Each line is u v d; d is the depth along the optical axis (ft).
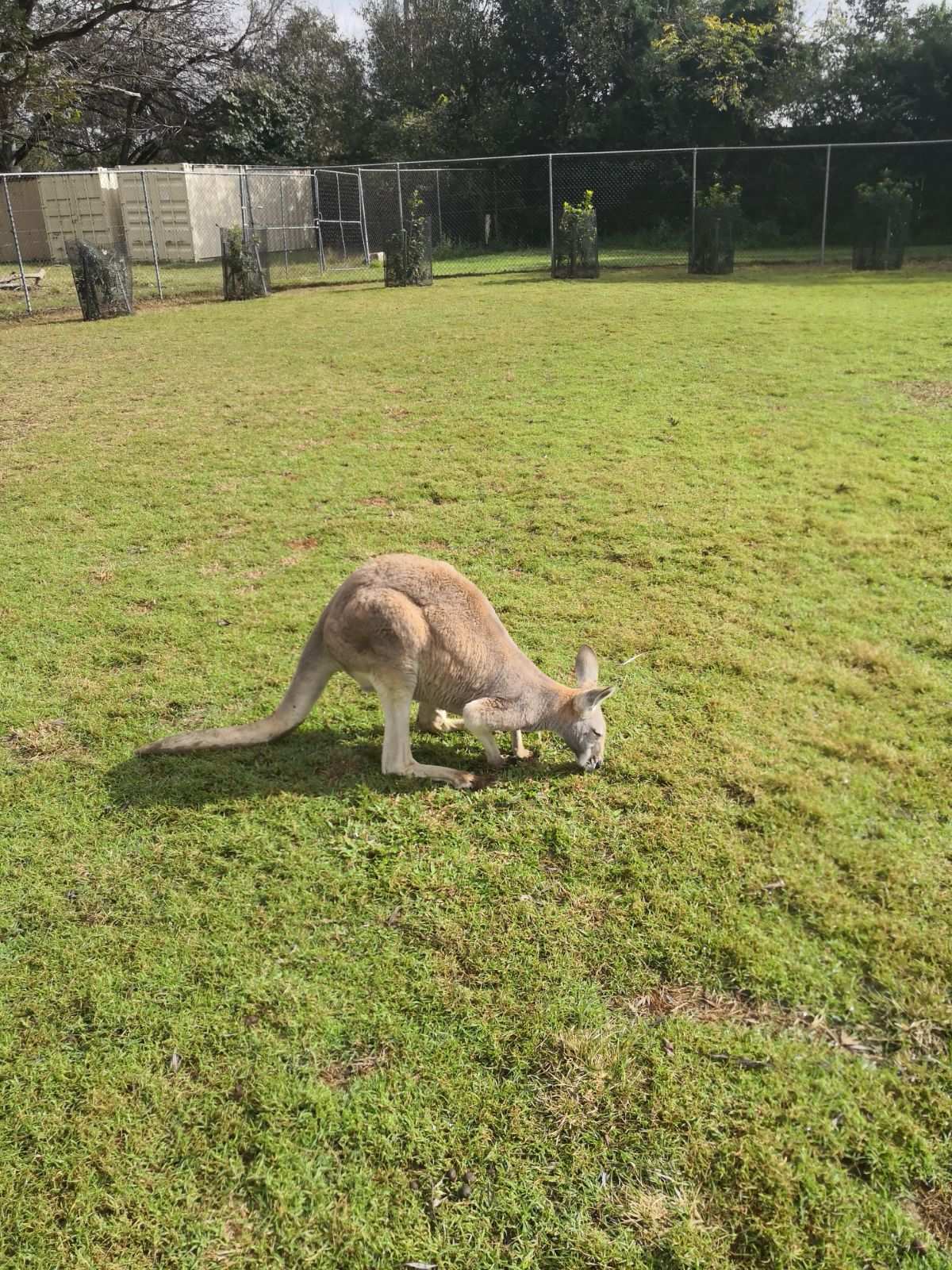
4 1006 9.06
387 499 23.20
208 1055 8.46
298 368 39.14
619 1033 8.53
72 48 85.46
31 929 10.02
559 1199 7.19
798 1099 7.85
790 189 90.17
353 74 108.99
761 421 28.71
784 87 89.97
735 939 9.50
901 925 9.62
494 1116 7.82
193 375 38.55
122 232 90.17
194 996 9.08
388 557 12.22
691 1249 6.79
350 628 11.61
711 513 21.38
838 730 13.08
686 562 18.84
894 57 89.04
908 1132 7.54
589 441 27.25
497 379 35.73
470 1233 6.98
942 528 20.07
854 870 10.41
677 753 12.68
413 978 9.22
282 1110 7.94
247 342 45.70
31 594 18.29
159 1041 8.63
